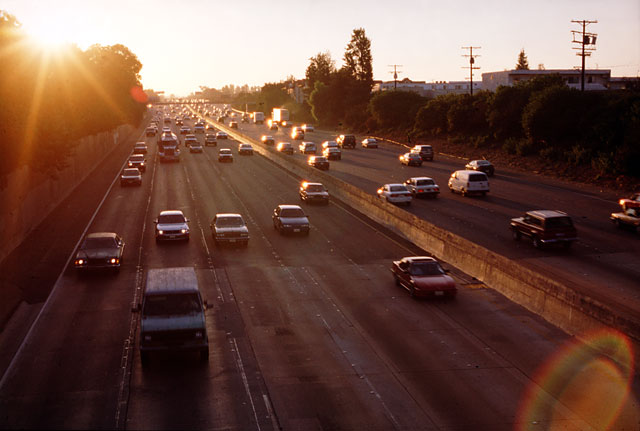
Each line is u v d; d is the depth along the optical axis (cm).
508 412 1418
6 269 2705
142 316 1678
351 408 1435
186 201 4747
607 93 7219
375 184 5462
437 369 1677
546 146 6788
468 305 2275
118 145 9844
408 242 3438
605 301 2214
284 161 7094
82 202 4659
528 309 2205
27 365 1692
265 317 2136
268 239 3494
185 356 1762
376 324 2064
